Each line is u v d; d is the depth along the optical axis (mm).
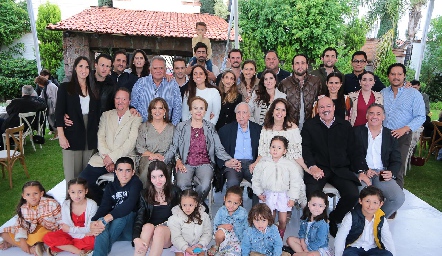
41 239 3340
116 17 13938
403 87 4379
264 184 3668
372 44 16078
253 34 14688
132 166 3529
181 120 4676
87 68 3916
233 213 3379
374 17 16438
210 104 4484
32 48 17859
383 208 3891
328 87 4387
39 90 9164
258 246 3152
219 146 4055
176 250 3258
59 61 16859
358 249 3121
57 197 4797
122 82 4844
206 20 15781
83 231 3381
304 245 3291
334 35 14570
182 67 4793
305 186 3850
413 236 3812
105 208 3482
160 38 11719
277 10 14070
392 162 3963
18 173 6203
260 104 4430
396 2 16156
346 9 14789
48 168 6504
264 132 3996
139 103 4480
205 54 5691
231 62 5219
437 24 18312
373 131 4023
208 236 3312
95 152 4289
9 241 3416
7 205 4891
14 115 6887
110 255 3387
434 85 17578
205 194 3764
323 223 3232
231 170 3967
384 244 3098
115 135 4055
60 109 3967
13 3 17625
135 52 4949
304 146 4027
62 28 11102
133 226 3418
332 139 3984
